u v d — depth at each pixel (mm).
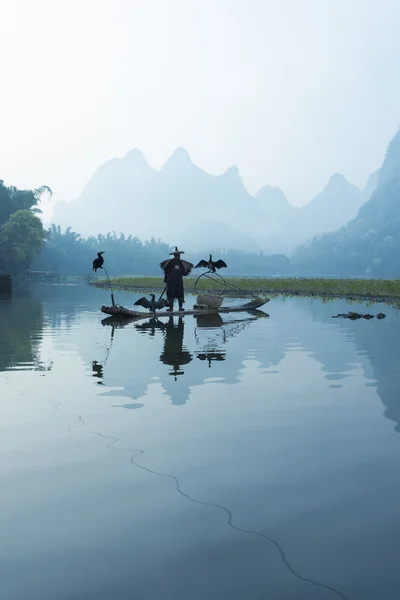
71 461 3854
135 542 2719
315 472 3650
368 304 22578
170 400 5633
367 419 4930
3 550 2643
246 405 5422
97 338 10883
